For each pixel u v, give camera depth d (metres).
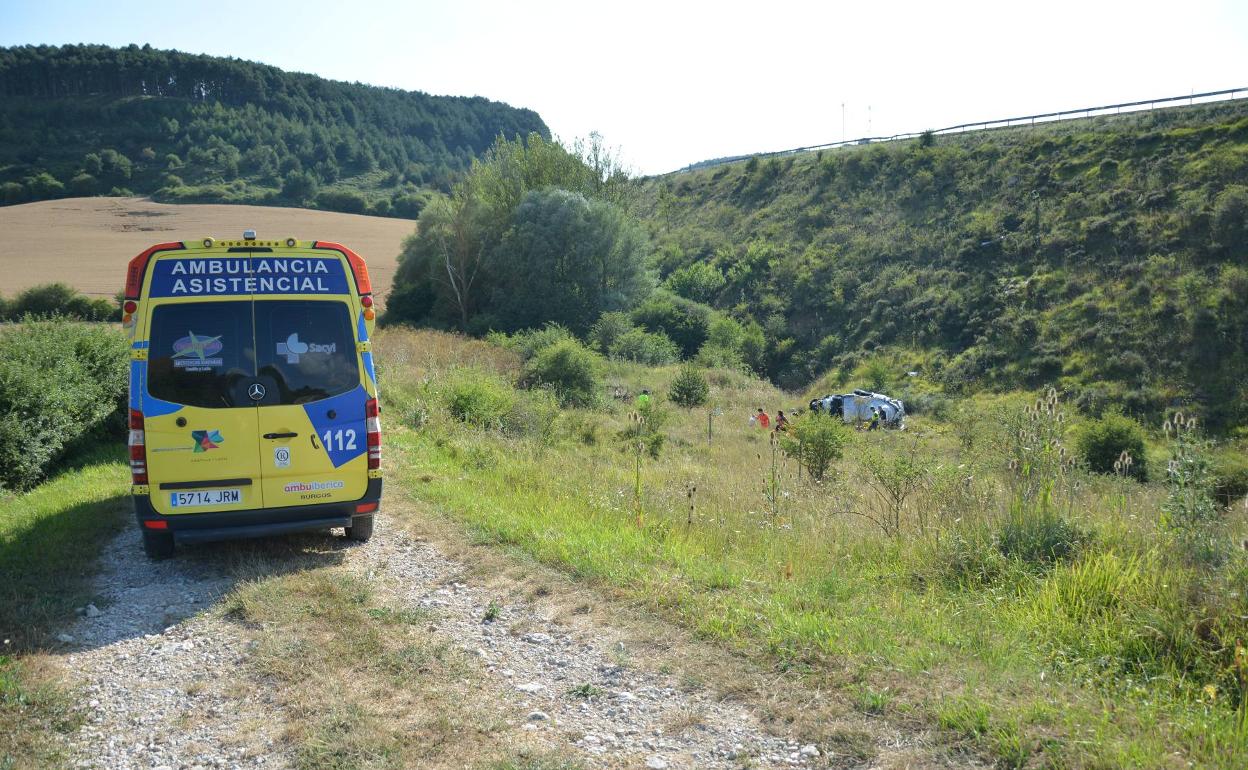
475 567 6.30
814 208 54.56
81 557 6.57
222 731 3.89
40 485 9.88
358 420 6.66
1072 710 3.64
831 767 3.46
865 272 45.50
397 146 172.00
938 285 41.38
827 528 7.46
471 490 8.98
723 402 27.88
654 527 7.48
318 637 4.97
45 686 4.29
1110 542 5.64
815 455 12.34
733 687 4.19
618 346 36.88
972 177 49.38
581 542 6.69
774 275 48.91
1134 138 44.38
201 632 5.12
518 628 5.13
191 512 6.21
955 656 4.32
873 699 3.89
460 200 47.34
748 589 5.56
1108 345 32.19
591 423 17.64
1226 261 33.41
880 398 26.50
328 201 110.62
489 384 16.97
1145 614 4.48
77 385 11.45
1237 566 4.59
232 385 6.30
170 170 119.12
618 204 48.97
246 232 6.40
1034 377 32.66
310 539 7.22
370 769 3.50
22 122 128.12
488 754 3.62
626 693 4.22
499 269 44.41
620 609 5.30
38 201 99.06
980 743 3.47
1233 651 4.05
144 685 4.39
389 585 5.99
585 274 43.00
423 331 34.16
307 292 6.56
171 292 6.21
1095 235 38.66
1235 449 25.45
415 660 4.64
